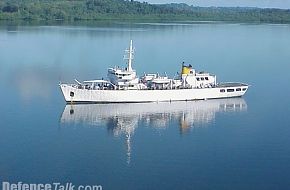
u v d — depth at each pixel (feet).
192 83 593.01
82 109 544.21
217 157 407.85
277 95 627.87
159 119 515.09
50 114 522.47
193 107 563.48
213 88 596.29
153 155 411.95
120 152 418.10
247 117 524.93
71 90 555.28
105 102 564.30
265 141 446.19
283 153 416.05
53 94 608.19
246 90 632.79
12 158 401.90
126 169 383.86
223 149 425.69
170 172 379.35
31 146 428.97
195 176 372.17
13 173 375.45
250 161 399.03
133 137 456.45
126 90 562.66
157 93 572.51
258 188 354.33
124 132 469.98
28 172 377.50
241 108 561.84
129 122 502.38
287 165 391.24
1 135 454.40
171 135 463.01
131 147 429.79
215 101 594.24
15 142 437.17
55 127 480.64
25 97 590.55
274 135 463.42
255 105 575.79
